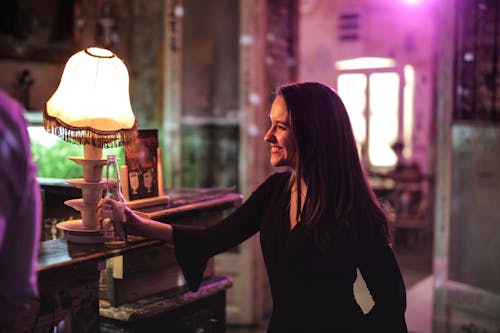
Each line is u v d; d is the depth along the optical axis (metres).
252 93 4.30
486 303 3.32
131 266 1.84
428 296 5.02
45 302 1.56
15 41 2.98
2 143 1.08
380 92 8.53
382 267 1.59
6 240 1.13
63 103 1.61
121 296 1.85
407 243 7.25
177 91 4.18
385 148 8.55
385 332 1.58
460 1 3.46
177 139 4.22
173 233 1.77
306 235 1.61
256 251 4.29
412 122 8.34
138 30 3.87
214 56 4.44
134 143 1.87
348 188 1.63
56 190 1.92
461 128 3.46
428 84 8.19
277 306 1.69
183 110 4.46
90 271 1.67
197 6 4.43
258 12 4.26
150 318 1.89
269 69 4.43
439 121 3.58
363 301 4.70
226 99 4.45
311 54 8.84
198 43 4.45
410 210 7.35
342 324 1.59
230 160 4.38
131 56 3.83
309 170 1.64
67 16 3.24
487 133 3.31
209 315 2.15
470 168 3.41
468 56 3.44
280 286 1.68
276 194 1.77
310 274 1.61
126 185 1.84
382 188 6.69
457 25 3.48
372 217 1.62
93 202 1.68
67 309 1.62
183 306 2.02
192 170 4.44
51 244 1.67
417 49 8.23
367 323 1.60
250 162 4.33
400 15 8.29
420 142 8.31
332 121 1.65
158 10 4.04
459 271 3.49
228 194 2.27
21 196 1.12
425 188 7.96
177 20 4.13
